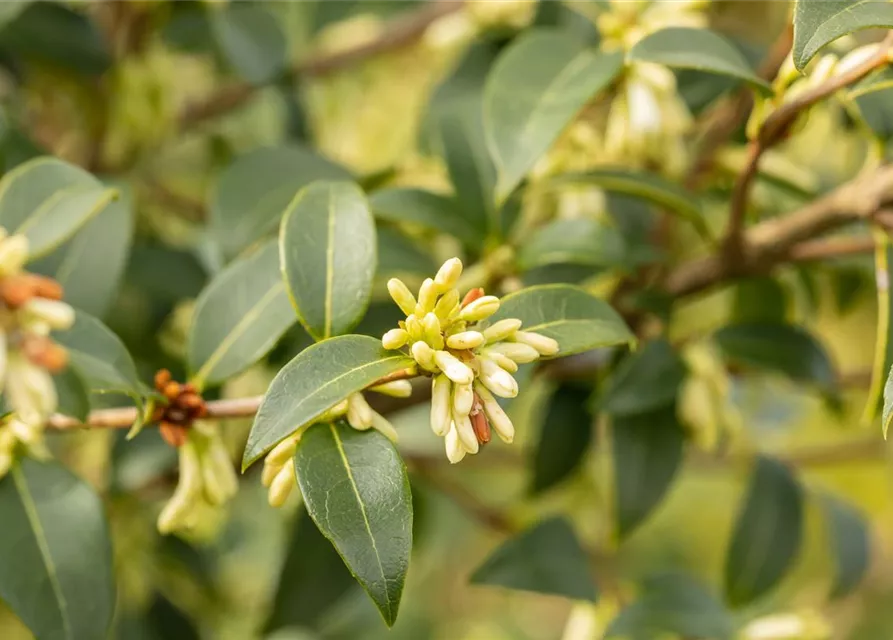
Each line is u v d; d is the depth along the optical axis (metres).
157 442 0.54
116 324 0.58
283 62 0.63
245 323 0.46
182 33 0.66
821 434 0.87
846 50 0.50
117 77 0.62
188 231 0.69
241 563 0.84
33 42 0.58
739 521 0.56
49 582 0.45
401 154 0.69
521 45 0.49
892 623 1.20
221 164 0.76
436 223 0.51
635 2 0.50
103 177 0.65
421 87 0.75
